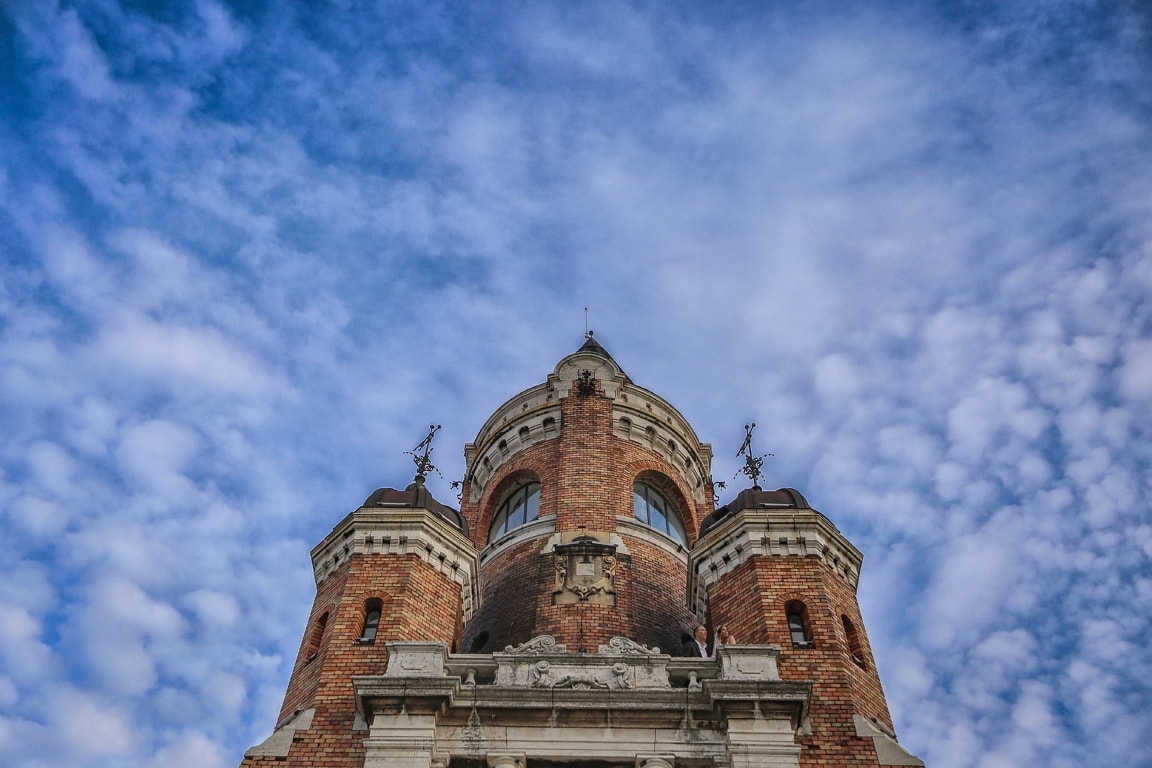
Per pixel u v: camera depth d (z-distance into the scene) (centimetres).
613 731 2338
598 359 4312
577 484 3706
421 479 3303
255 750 2370
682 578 3588
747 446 3419
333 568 2938
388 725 2323
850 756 2358
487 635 3319
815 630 2684
